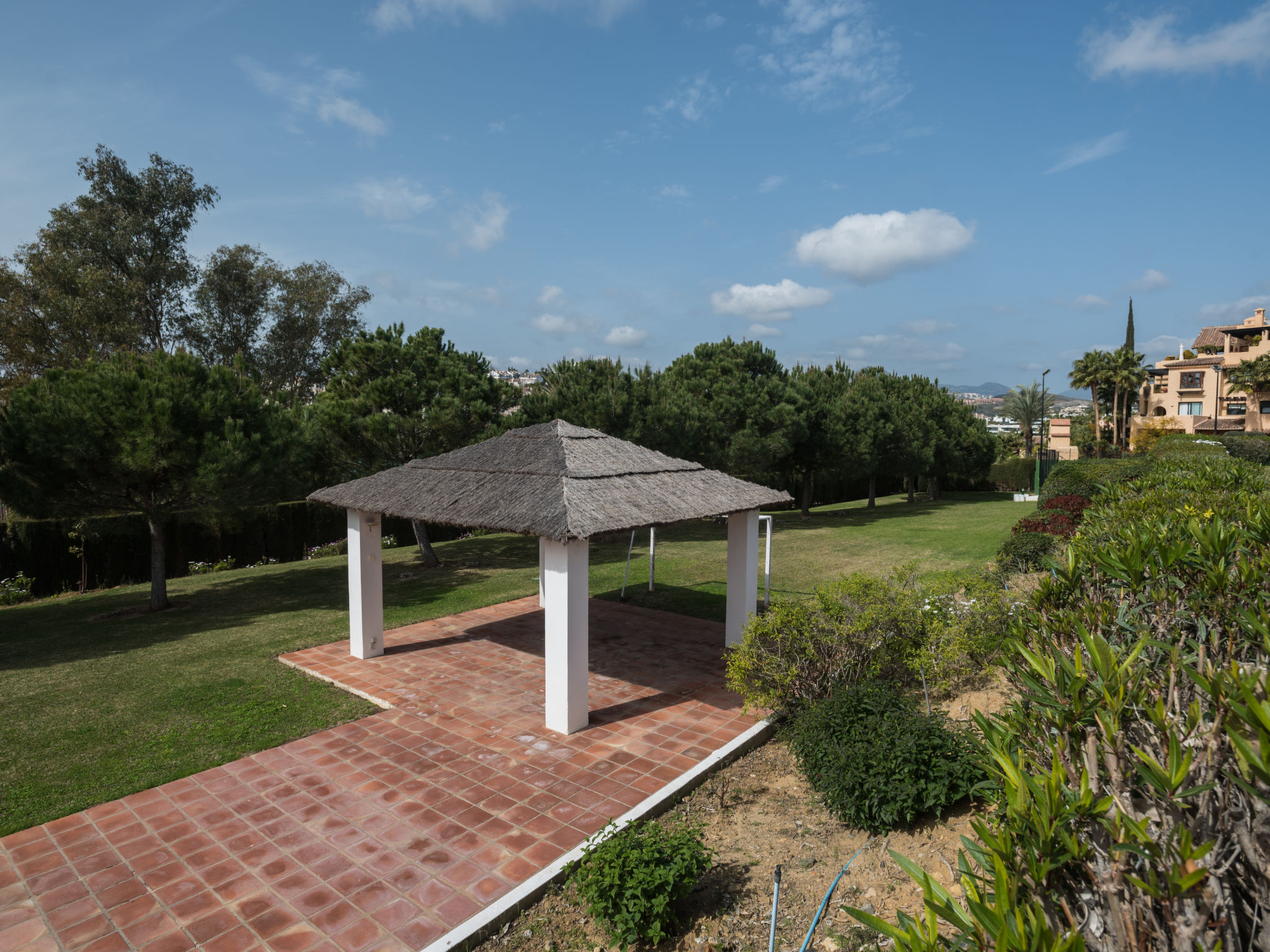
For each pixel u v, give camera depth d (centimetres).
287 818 609
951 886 471
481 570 1795
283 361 3459
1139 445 5244
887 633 783
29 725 812
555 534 720
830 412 2850
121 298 2777
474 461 1012
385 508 955
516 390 2039
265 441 1427
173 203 3112
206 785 666
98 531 1747
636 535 2430
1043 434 4050
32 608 1511
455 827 593
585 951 459
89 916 484
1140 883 215
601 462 941
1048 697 294
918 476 3697
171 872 532
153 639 1196
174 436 1258
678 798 647
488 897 501
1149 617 423
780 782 677
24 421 1223
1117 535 574
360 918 480
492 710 846
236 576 1812
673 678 966
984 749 529
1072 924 219
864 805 559
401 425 1695
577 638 782
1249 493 714
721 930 464
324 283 3500
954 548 2073
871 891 492
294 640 1158
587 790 655
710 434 2450
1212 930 220
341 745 753
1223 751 248
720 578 1664
